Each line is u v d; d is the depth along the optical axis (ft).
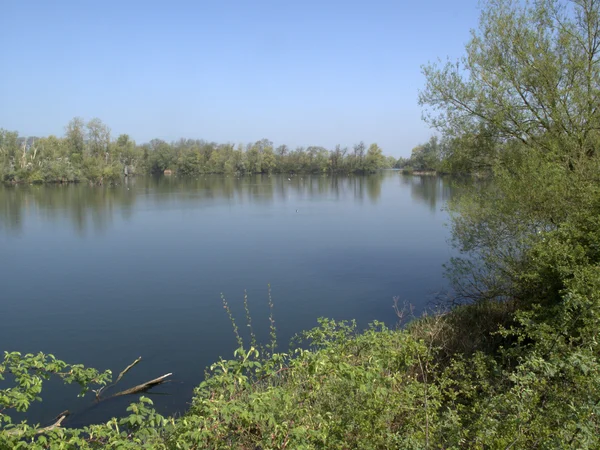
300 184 270.26
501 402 12.25
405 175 371.15
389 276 60.64
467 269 33.73
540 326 16.38
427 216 117.08
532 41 34.37
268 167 378.53
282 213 129.39
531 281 26.94
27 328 43.68
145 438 11.79
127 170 333.62
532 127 34.71
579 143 31.45
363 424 13.08
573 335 16.05
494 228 30.86
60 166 236.63
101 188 228.84
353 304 49.70
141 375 33.94
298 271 64.34
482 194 33.47
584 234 23.63
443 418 13.62
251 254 75.82
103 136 269.64
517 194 28.53
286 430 11.86
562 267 21.50
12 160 237.66
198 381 32.73
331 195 189.47
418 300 50.08
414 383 15.31
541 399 12.83
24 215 124.47
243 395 13.83
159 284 58.44
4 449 9.81
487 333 29.63
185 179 327.06
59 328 43.75
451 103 38.60
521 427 11.18
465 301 36.35
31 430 11.00
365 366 15.69
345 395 14.49
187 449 10.77
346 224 106.01
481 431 11.78
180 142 418.72
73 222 112.27
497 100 36.32
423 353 17.24
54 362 13.15
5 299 52.31
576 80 33.37
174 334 42.01
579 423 10.09
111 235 94.38
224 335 41.63
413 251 75.36
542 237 25.77
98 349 38.88
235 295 53.78
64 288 56.75
